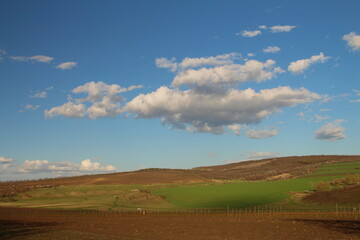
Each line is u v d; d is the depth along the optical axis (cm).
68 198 13350
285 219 6875
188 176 19475
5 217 8456
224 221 6869
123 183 16825
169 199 12025
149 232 5609
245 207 9719
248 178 18412
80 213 9406
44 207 11119
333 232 5181
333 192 9938
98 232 5700
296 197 10294
